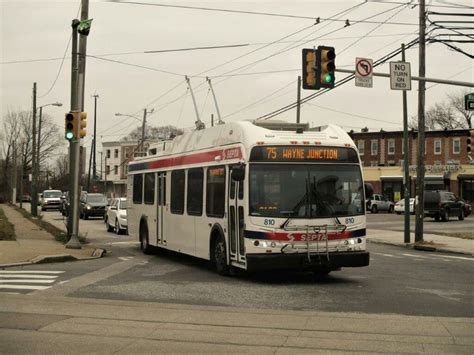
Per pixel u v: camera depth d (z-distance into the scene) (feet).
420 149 79.66
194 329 25.82
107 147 352.49
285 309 30.60
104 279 41.55
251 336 24.54
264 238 37.68
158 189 57.88
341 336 24.58
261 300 33.30
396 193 211.41
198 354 21.76
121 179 331.16
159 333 25.03
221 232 42.75
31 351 21.94
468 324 26.99
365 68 62.80
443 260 59.82
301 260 38.01
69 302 32.22
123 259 56.08
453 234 91.40
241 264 39.34
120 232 92.43
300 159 39.27
